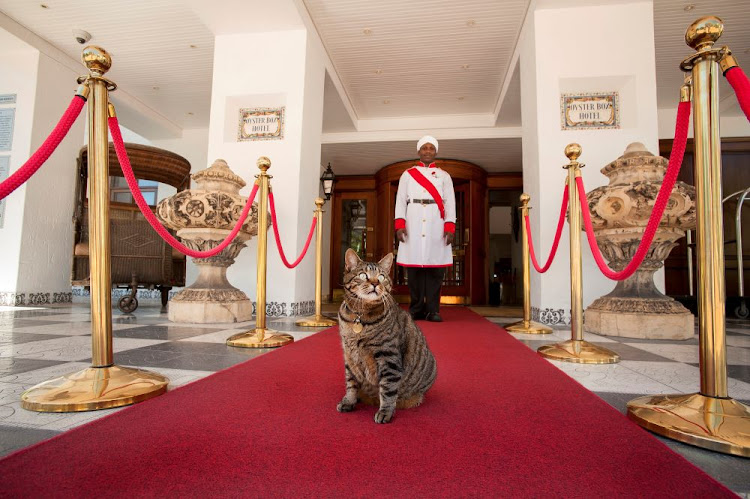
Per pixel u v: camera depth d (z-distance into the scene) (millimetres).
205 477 955
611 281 4285
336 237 10023
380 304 1382
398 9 4988
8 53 5934
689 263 6027
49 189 5961
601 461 1068
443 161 8914
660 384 1908
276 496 874
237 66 5156
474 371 2146
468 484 938
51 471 973
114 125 1843
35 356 2250
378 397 1580
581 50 4531
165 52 6219
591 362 2375
